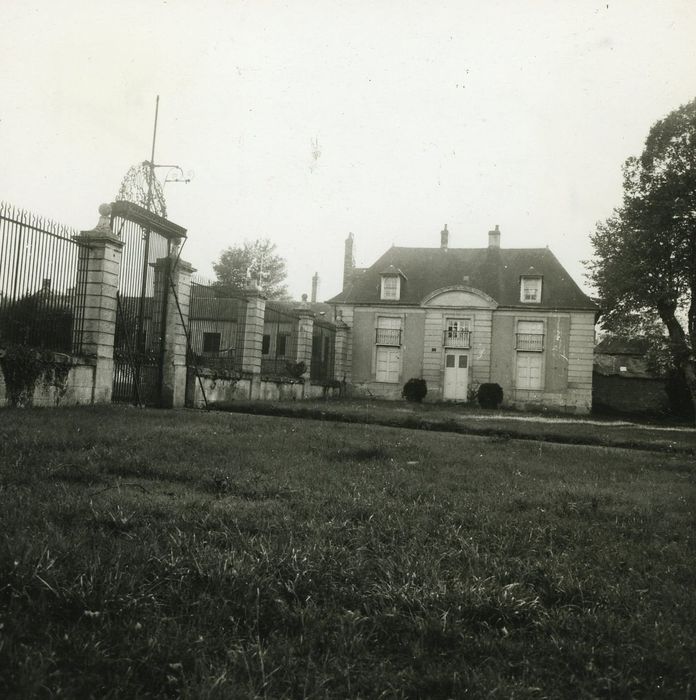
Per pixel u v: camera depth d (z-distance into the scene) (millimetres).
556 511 5180
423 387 30156
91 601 2670
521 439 12977
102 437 7074
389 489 5660
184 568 3111
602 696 2334
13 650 2283
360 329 32031
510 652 2625
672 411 31750
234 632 2621
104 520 3859
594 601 3182
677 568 3793
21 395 10344
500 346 30469
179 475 5535
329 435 9695
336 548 3633
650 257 26656
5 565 2840
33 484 4703
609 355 38688
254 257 47719
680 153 26188
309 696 2182
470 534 4242
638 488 6750
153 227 13742
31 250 10664
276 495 5035
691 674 2457
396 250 34344
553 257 32344
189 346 15516
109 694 2111
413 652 2549
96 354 12078
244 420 11125
